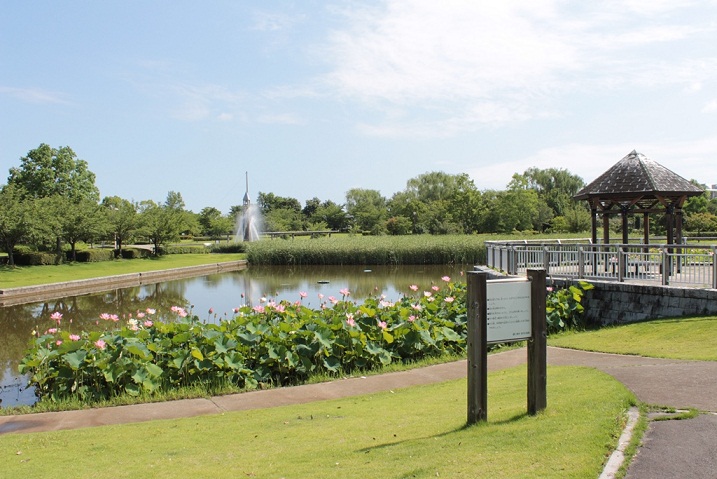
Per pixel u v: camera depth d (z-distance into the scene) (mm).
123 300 24531
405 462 4336
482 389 5188
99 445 5512
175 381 8250
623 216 16438
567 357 9078
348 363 9281
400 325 9812
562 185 85062
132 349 8016
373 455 4629
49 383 8297
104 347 8188
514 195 60844
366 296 23531
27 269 35156
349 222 88562
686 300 11250
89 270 36281
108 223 45312
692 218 38000
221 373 8359
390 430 5488
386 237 48625
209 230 80875
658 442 4484
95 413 7090
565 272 15000
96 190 64875
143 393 7879
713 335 9352
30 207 36406
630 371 7020
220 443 5430
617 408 5270
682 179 15758
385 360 9391
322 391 7887
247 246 49719
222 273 38125
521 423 5043
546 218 65500
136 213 50188
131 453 5199
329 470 4340
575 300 12938
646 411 5289
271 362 8820
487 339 5164
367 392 7727
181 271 37031
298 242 45719
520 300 5277
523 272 15672
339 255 42375
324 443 5199
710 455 4207
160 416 6875
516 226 62438
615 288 12609
